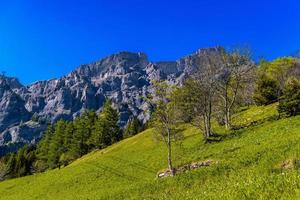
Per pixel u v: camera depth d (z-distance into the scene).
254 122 67.62
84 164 86.75
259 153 35.91
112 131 139.12
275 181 11.83
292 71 88.44
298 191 10.23
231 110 77.62
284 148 32.56
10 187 90.12
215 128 75.06
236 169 33.44
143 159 73.94
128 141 106.69
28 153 197.50
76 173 79.44
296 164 25.00
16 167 161.50
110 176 69.62
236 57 69.75
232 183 14.93
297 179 11.12
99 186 64.75
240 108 89.31
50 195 69.75
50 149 150.38
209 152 55.16
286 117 61.72
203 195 14.75
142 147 87.81
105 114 139.25
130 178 64.00
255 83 81.31
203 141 65.62
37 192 75.12
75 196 61.22
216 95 74.31
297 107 60.84
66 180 76.06
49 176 87.31
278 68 89.75
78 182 72.25
